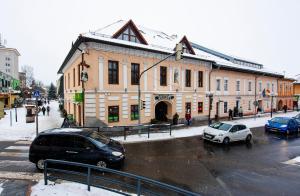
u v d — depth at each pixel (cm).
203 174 987
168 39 2700
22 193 712
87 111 1856
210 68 2817
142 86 2147
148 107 2202
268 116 3422
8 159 1105
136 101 2112
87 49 1833
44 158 966
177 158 1212
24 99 5606
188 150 1390
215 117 2817
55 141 982
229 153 1354
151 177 931
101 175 927
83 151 966
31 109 2373
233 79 3234
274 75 4056
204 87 2766
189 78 2602
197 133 1942
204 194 797
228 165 1124
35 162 971
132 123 2088
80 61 2044
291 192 834
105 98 1909
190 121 2509
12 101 4694
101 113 1891
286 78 4475
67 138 985
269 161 1212
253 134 2028
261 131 2191
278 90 4331
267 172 1039
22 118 2747
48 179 835
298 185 898
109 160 968
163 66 2314
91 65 1841
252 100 3638
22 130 1898
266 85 3966
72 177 889
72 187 752
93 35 1859
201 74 2745
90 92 1841
